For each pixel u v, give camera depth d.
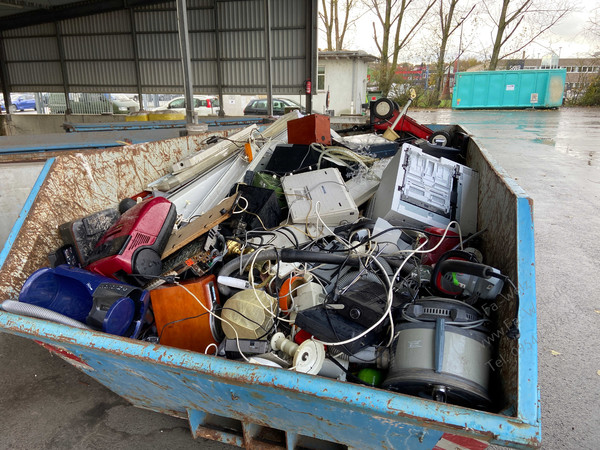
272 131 4.10
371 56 17.20
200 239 2.07
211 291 1.78
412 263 2.02
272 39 8.95
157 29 9.31
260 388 1.19
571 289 3.26
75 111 11.38
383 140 3.85
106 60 9.82
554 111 18.55
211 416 1.79
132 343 1.33
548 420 2.08
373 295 1.71
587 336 2.71
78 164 2.36
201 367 1.22
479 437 1.05
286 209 2.66
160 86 9.75
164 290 1.74
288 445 1.54
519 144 9.72
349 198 2.41
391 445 1.32
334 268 2.07
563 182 6.26
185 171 3.11
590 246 4.02
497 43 24.20
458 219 2.51
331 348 1.67
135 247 1.89
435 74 25.36
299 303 1.81
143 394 1.75
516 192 1.65
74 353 1.56
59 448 1.93
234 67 9.27
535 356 1.19
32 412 2.14
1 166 3.01
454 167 2.66
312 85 8.98
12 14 9.68
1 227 3.05
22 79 10.51
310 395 1.12
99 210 2.51
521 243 1.46
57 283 1.84
